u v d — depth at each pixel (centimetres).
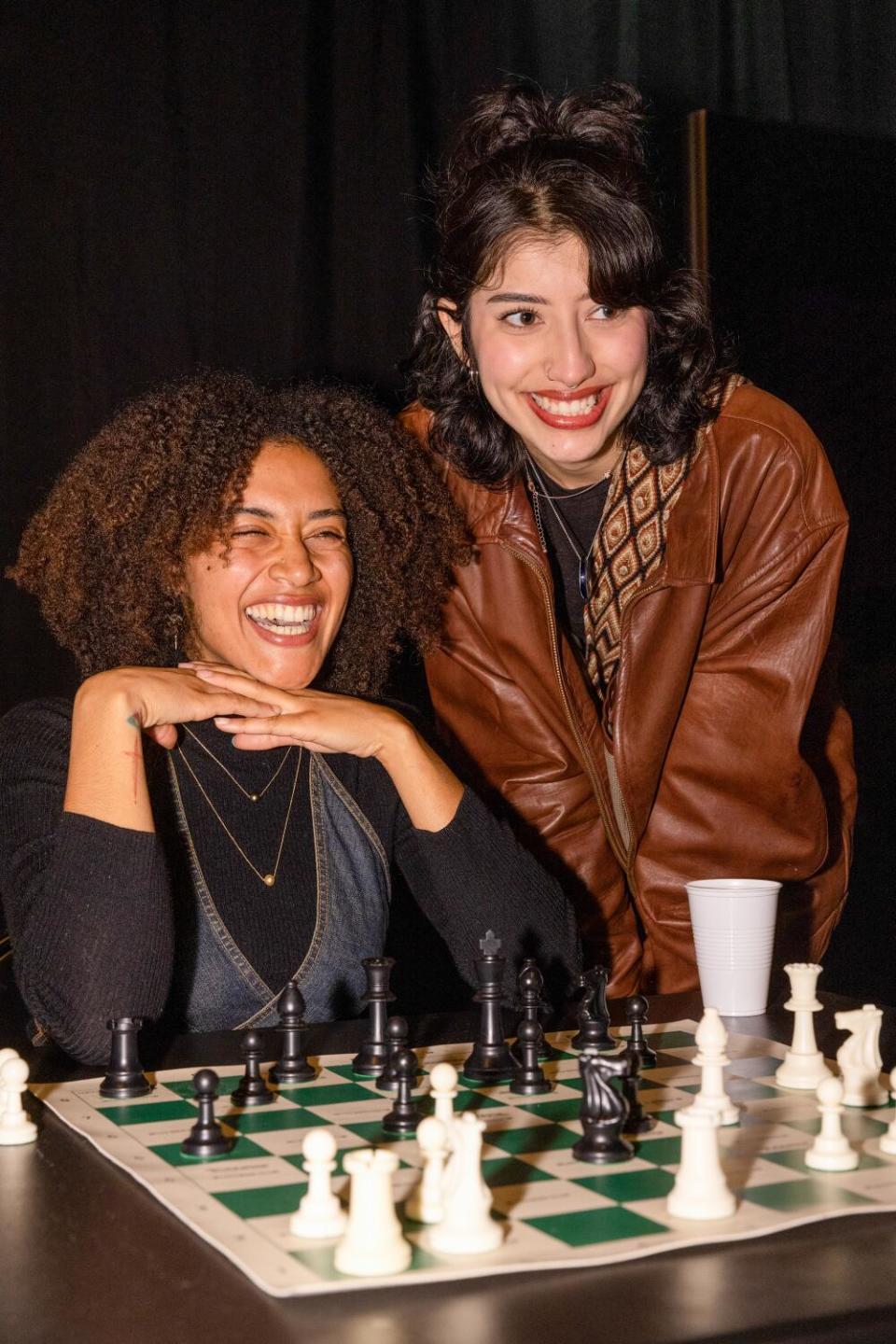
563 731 251
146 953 178
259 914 206
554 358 217
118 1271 108
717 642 253
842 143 372
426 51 377
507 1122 143
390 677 318
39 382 342
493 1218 116
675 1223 115
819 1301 102
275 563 210
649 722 248
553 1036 181
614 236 211
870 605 400
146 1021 179
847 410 381
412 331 369
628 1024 188
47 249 341
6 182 337
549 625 248
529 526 246
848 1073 149
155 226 349
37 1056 179
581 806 252
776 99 413
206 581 213
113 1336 97
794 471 243
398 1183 125
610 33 395
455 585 253
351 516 239
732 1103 145
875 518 393
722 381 247
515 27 386
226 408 224
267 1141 137
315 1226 113
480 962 162
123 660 233
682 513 243
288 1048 160
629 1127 139
